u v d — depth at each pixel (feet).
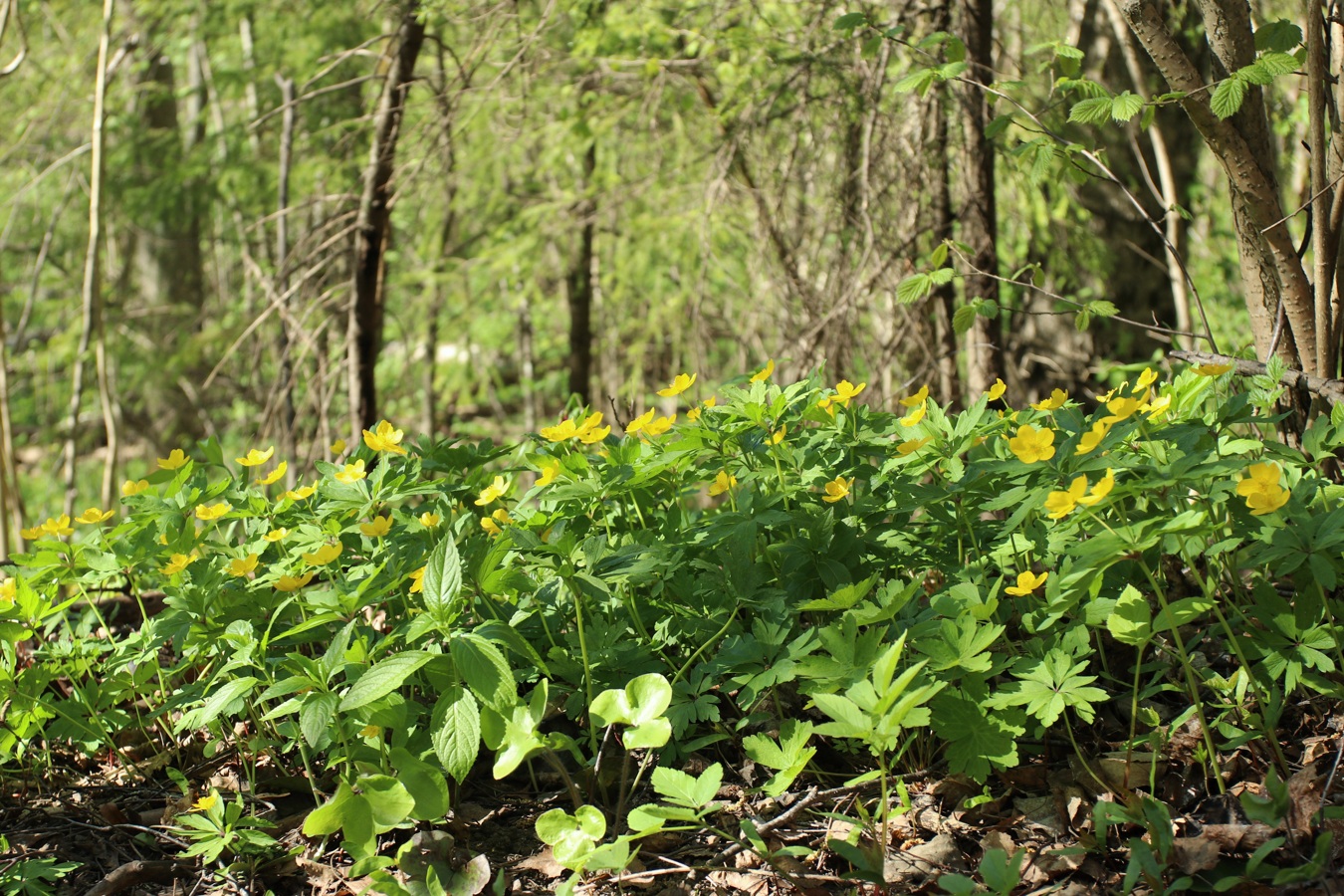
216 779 8.66
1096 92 10.37
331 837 7.91
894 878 7.06
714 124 21.31
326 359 21.99
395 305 36.04
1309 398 9.57
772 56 18.71
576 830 7.13
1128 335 21.02
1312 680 7.18
